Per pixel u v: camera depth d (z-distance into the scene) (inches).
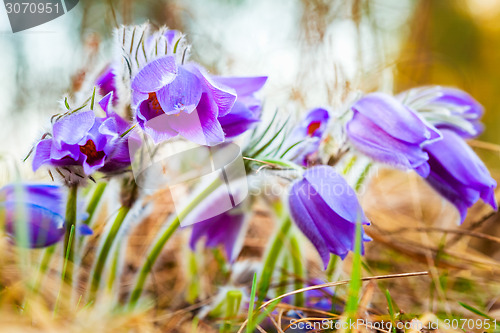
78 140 9.6
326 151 12.9
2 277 11.5
